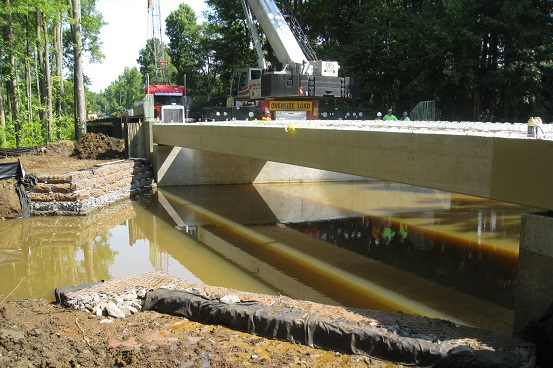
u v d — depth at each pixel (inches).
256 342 208.7
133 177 686.5
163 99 1386.6
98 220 527.2
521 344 189.3
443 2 1139.3
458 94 1132.5
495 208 576.1
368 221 519.5
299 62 856.3
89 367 187.8
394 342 190.4
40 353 197.3
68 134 1224.8
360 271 359.6
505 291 313.9
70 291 267.3
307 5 1705.2
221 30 1968.5
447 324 213.5
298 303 239.5
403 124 481.4
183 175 754.8
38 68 1267.2
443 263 374.3
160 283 279.0
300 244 436.5
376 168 300.0
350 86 842.2
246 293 256.5
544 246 203.0
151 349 201.3
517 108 964.0
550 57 884.0
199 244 440.1
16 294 315.9
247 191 712.4
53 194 528.4
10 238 453.4
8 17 1003.3
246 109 927.7
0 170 518.0
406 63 1138.7
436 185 259.1
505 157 220.8
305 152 368.8
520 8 884.0
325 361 191.2
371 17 1300.4
